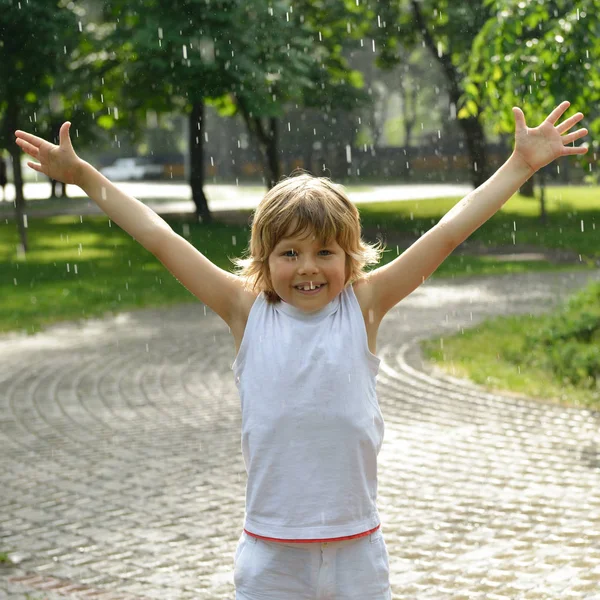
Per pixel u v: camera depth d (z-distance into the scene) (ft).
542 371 33.22
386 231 95.61
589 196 127.03
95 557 17.44
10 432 27.22
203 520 19.44
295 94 78.59
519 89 32.89
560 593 15.19
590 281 39.04
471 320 45.88
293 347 8.79
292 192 8.68
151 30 71.97
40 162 9.57
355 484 8.69
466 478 21.66
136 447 25.32
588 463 22.63
